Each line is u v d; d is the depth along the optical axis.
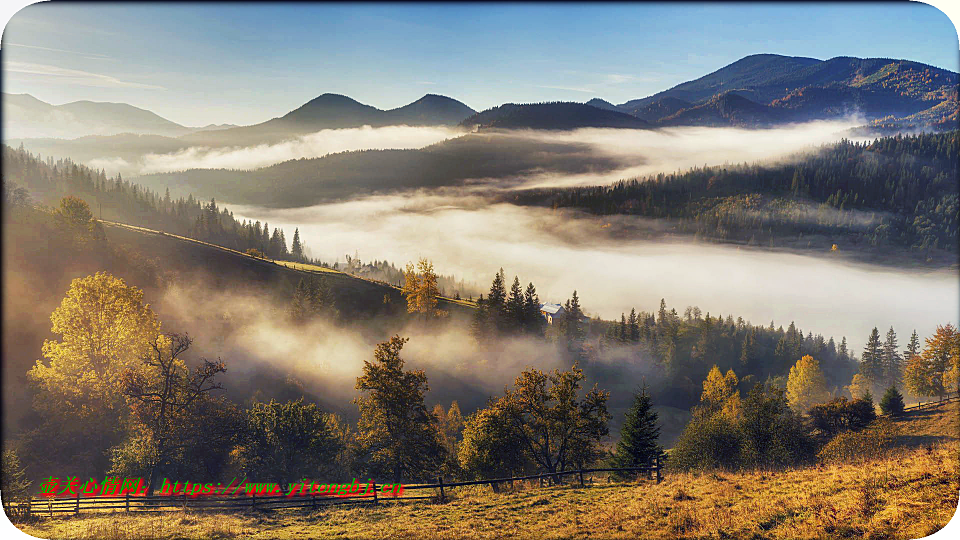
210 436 36.75
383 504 25.92
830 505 19.12
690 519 19.72
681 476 27.12
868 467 23.03
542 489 27.20
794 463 40.09
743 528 18.48
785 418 46.47
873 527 17.14
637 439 46.44
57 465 36.78
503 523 21.73
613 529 19.75
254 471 38.38
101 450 38.34
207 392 40.88
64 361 39.53
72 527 22.44
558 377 40.81
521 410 40.66
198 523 23.19
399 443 39.34
